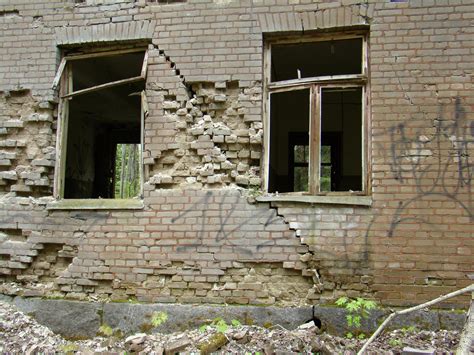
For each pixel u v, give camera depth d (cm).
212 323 463
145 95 507
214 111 496
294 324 454
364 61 478
